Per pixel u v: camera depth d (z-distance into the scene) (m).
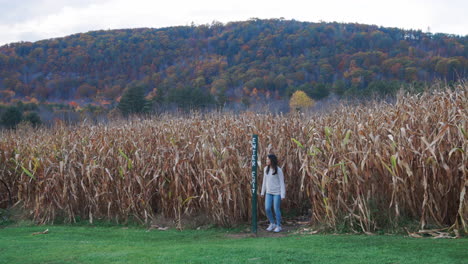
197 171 10.46
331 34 133.50
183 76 107.00
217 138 10.82
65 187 10.92
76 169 11.52
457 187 7.90
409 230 7.86
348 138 8.62
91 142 12.15
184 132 12.22
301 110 13.65
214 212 9.80
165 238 8.85
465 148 7.42
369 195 8.26
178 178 10.15
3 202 13.12
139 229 10.08
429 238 7.35
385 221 8.21
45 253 7.00
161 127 13.23
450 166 7.88
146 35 161.00
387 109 9.96
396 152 8.05
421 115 8.96
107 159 11.23
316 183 8.65
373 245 6.91
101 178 11.02
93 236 9.12
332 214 8.40
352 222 8.38
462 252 6.08
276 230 9.17
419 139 8.24
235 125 11.97
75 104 80.00
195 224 10.03
